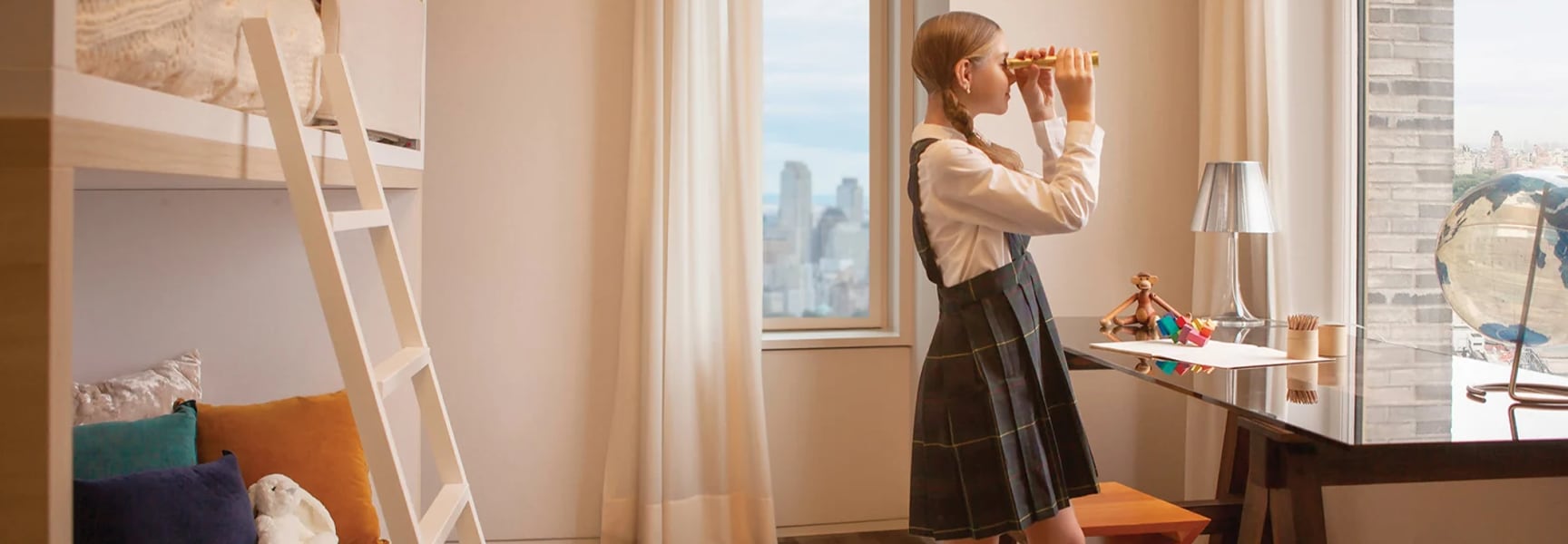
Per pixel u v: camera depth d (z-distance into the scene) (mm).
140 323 2516
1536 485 2186
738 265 3365
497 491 3426
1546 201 1665
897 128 3654
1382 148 2842
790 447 3613
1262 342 2506
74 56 1140
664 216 3311
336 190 2586
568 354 3434
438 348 3383
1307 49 2984
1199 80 3426
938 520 1936
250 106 1683
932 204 1957
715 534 3379
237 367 2547
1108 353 2318
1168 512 2180
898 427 3688
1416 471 1645
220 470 1907
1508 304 1716
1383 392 1806
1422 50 2680
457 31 3359
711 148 3359
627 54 3410
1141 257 3420
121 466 1930
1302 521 1771
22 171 1101
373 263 2592
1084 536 2070
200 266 2539
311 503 2043
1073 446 1979
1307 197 2990
